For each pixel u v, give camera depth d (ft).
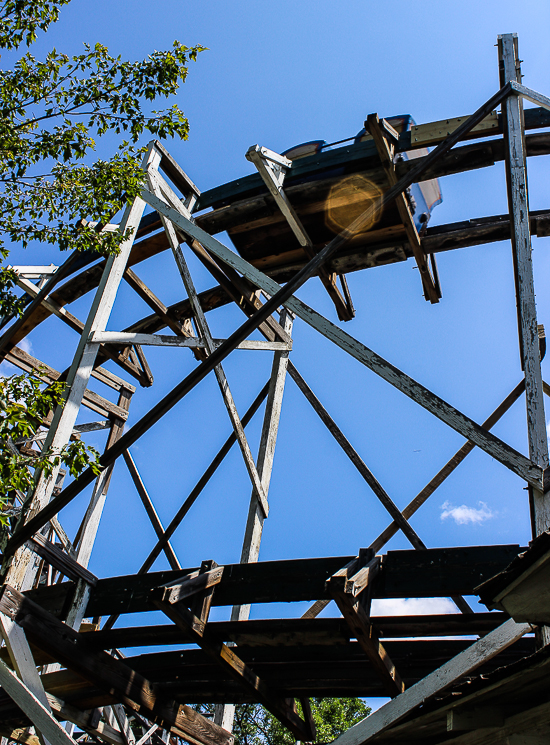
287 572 13.98
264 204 23.18
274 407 25.09
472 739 12.40
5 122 16.66
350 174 21.54
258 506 22.66
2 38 16.55
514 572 8.58
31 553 15.43
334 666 15.84
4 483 13.47
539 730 10.92
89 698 17.24
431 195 23.17
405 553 13.21
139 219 21.83
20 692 13.38
